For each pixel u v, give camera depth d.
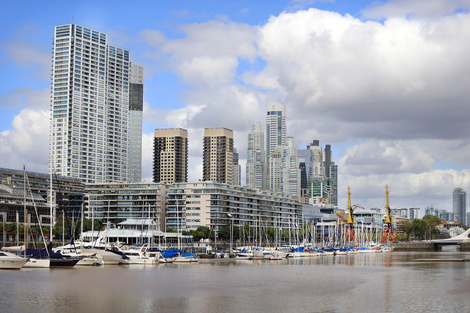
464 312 105.00
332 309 108.81
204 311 106.62
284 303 116.56
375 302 117.69
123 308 109.50
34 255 196.50
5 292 128.75
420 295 128.62
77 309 108.06
